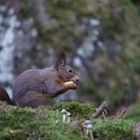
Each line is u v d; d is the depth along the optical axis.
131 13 16.98
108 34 15.78
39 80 7.61
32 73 7.66
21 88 7.56
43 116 6.34
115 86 15.07
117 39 15.91
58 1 15.74
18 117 6.32
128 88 15.25
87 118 6.62
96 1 16.20
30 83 7.58
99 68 15.06
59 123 6.24
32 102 7.50
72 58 14.83
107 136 6.26
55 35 15.15
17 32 15.29
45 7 15.59
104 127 6.32
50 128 6.13
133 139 6.29
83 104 7.20
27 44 15.09
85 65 14.89
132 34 16.42
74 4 15.84
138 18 17.17
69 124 6.25
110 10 16.28
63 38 15.12
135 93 15.40
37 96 7.54
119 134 6.29
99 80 14.91
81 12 15.74
